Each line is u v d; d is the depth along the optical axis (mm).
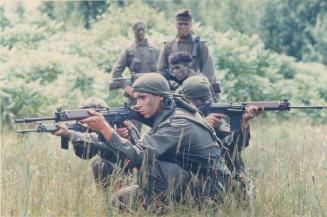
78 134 7180
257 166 7832
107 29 23859
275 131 15664
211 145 6957
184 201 6863
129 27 24250
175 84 8977
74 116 6840
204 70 10820
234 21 33469
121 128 7203
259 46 22172
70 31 25812
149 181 6848
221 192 6906
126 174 7543
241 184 7102
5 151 9469
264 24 33531
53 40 21375
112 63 20375
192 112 7039
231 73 20312
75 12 28844
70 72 17578
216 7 33531
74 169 7805
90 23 28531
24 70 17219
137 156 6793
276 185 7113
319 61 33281
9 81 16750
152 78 6922
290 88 20719
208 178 6938
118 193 6898
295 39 33531
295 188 7102
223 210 6762
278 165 7750
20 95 16172
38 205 6574
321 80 21938
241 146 7551
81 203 6629
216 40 21734
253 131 15172
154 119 7055
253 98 20328
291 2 33594
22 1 24109
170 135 6809
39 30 21203
